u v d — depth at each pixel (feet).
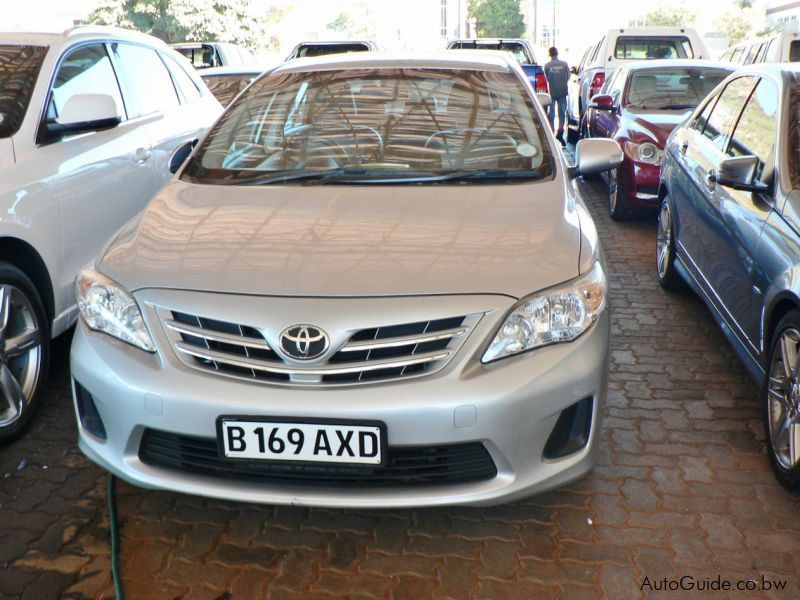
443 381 7.29
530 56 46.06
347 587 7.68
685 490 9.18
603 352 7.91
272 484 7.59
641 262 18.22
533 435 7.49
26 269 10.77
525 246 8.18
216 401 7.34
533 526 8.57
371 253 8.04
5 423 10.05
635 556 8.06
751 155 11.21
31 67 11.90
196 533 8.51
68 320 11.50
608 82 29.37
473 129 10.62
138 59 14.83
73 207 11.46
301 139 10.61
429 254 8.00
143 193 13.52
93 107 11.85
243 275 7.80
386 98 11.19
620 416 10.93
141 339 7.78
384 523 8.66
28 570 7.89
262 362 7.40
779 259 9.34
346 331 7.30
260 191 9.62
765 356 9.68
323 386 7.30
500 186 9.57
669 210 15.66
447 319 7.41
